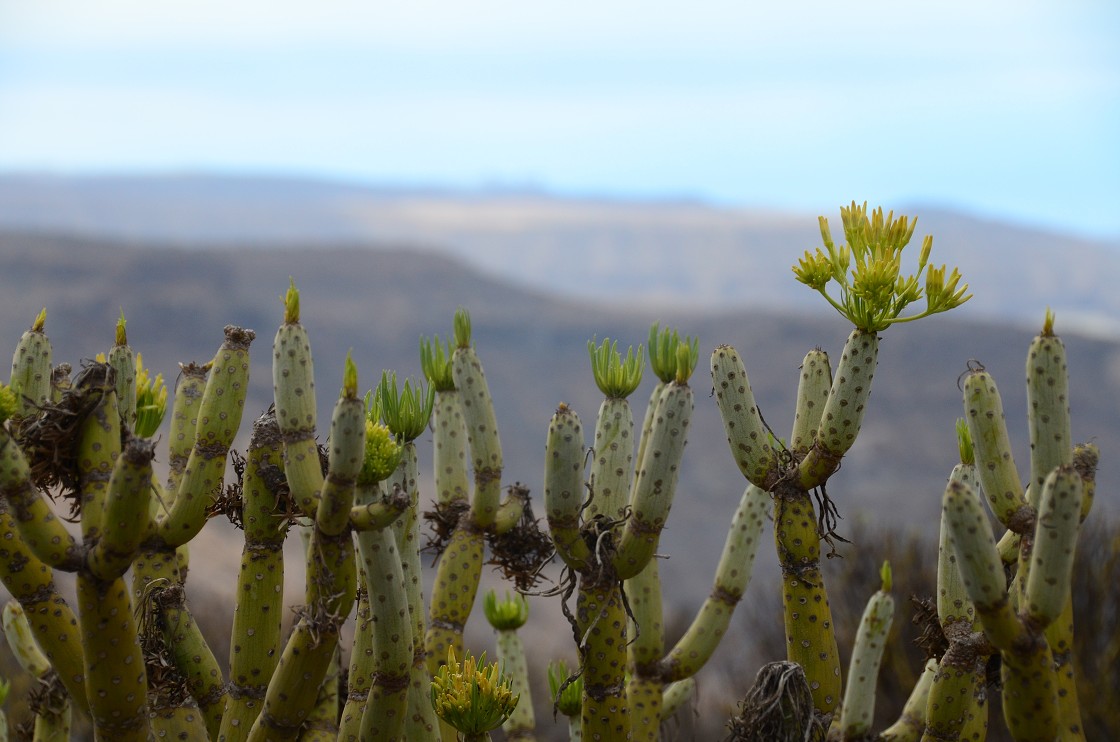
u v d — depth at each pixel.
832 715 2.35
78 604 1.99
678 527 53.59
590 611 2.33
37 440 2.04
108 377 2.10
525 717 3.12
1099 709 6.50
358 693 2.40
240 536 21.48
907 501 56.12
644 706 2.74
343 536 2.02
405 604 2.15
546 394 80.50
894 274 2.15
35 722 2.79
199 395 2.64
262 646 2.26
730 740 2.26
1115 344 85.06
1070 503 1.96
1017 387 74.44
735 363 2.38
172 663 2.36
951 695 2.33
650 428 2.57
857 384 2.22
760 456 2.36
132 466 1.87
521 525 2.89
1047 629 2.26
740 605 9.73
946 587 2.38
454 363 2.74
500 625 3.16
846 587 7.64
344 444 1.92
